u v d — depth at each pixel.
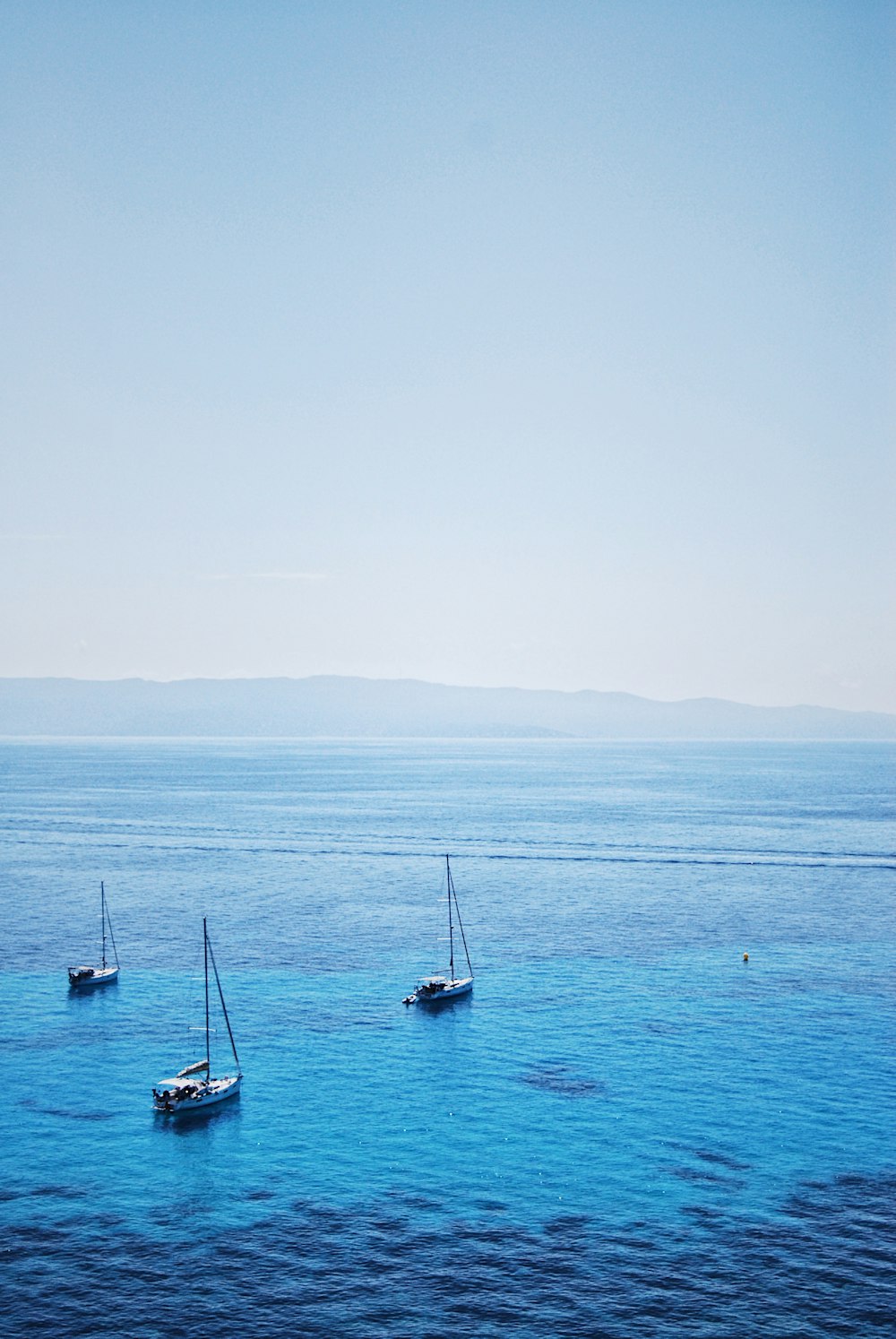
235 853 199.50
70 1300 53.22
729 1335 50.19
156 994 106.06
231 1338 50.34
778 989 105.00
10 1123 74.12
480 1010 99.12
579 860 189.62
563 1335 50.38
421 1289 54.00
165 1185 65.00
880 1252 56.69
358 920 139.62
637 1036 90.94
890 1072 81.50
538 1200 62.56
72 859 193.75
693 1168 66.12
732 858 189.62
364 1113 75.12
